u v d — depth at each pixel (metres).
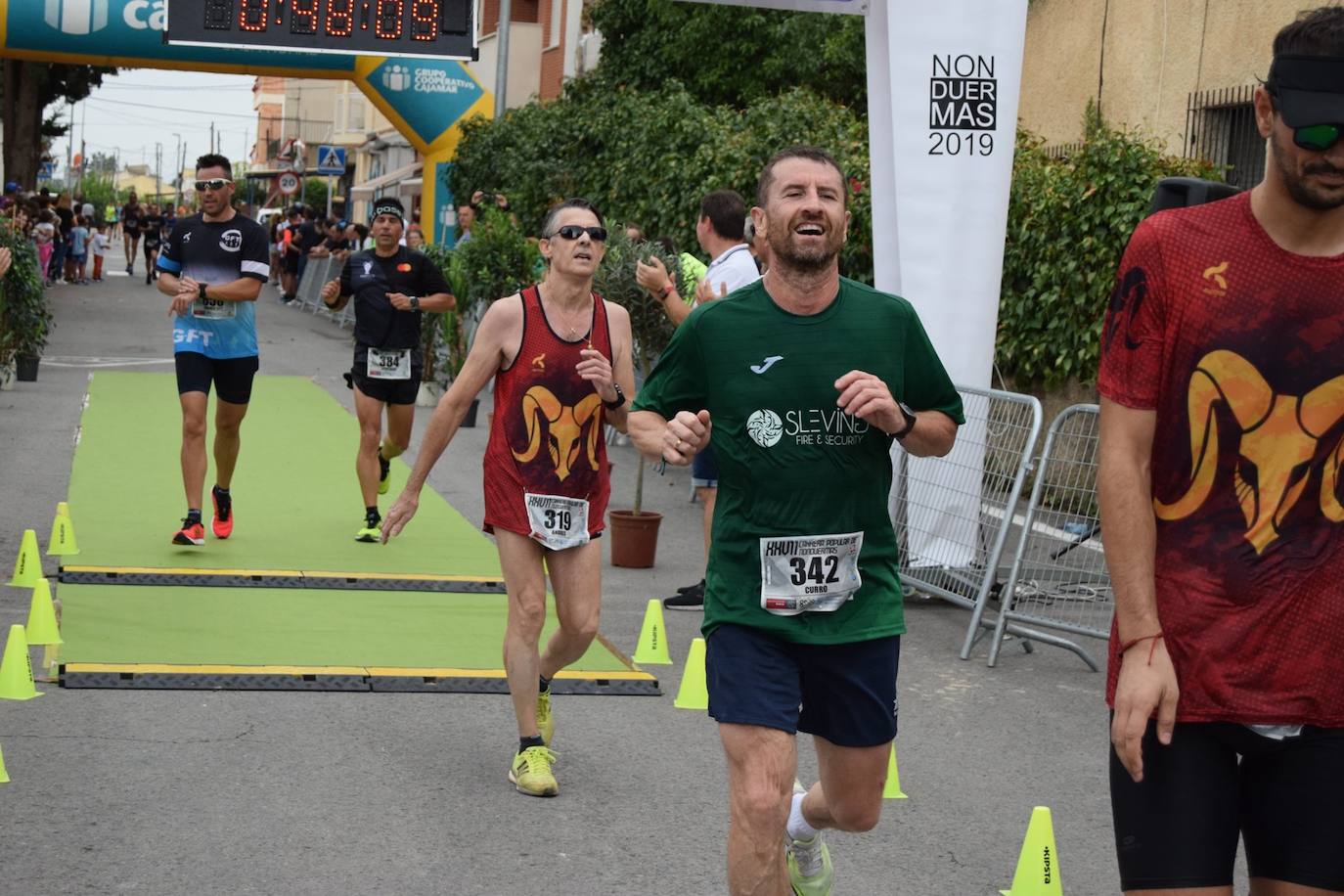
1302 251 3.00
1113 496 3.06
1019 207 12.47
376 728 6.22
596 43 29.56
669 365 3.95
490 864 4.85
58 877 4.56
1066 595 7.86
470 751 5.98
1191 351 3.03
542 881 4.73
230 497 10.00
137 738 5.91
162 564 8.90
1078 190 11.91
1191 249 3.04
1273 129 2.93
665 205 16.58
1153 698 2.98
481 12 36.75
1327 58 2.83
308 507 11.25
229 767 5.64
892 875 4.93
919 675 7.51
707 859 4.97
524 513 5.53
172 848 4.84
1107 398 3.09
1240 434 3.03
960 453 8.54
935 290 8.97
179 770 5.58
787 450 3.81
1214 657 3.02
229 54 24.30
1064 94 16.02
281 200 74.69
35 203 31.73
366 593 8.66
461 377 5.64
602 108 21.69
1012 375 12.88
